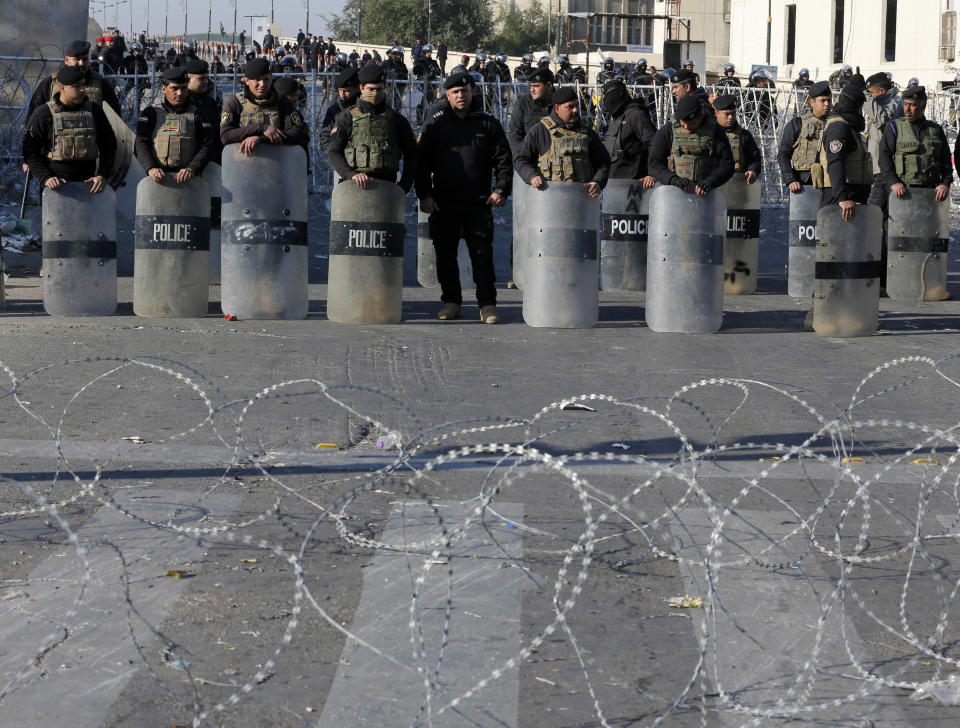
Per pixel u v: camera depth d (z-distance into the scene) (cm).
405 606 405
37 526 484
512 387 795
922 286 1366
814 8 5122
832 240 1052
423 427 675
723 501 537
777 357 934
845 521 513
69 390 746
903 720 331
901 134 1357
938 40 4656
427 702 321
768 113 2797
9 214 1933
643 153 1399
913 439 672
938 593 430
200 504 519
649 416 714
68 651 366
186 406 712
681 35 6831
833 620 402
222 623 389
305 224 1070
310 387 778
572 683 350
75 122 1044
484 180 1082
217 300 1212
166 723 321
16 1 2277
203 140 1062
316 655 366
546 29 9550
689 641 382
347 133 1056
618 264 1409
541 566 447
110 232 1069
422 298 1307
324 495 536
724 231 1066
